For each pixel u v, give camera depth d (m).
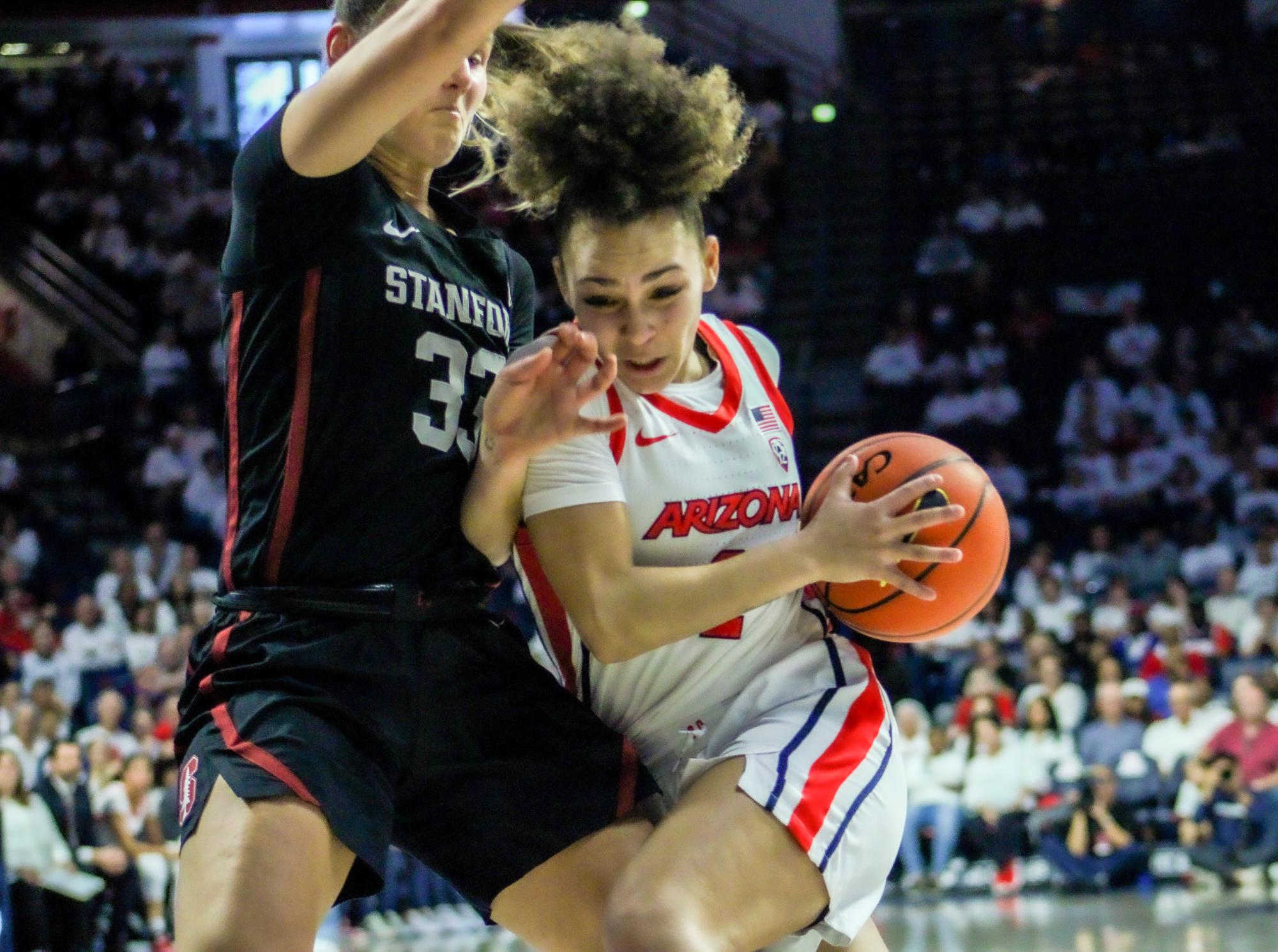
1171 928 7.27
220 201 16.70
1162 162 16.58
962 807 9.33
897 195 16.72
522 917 2.39
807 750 2.25
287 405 2.24
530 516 2.26
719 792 2.20
